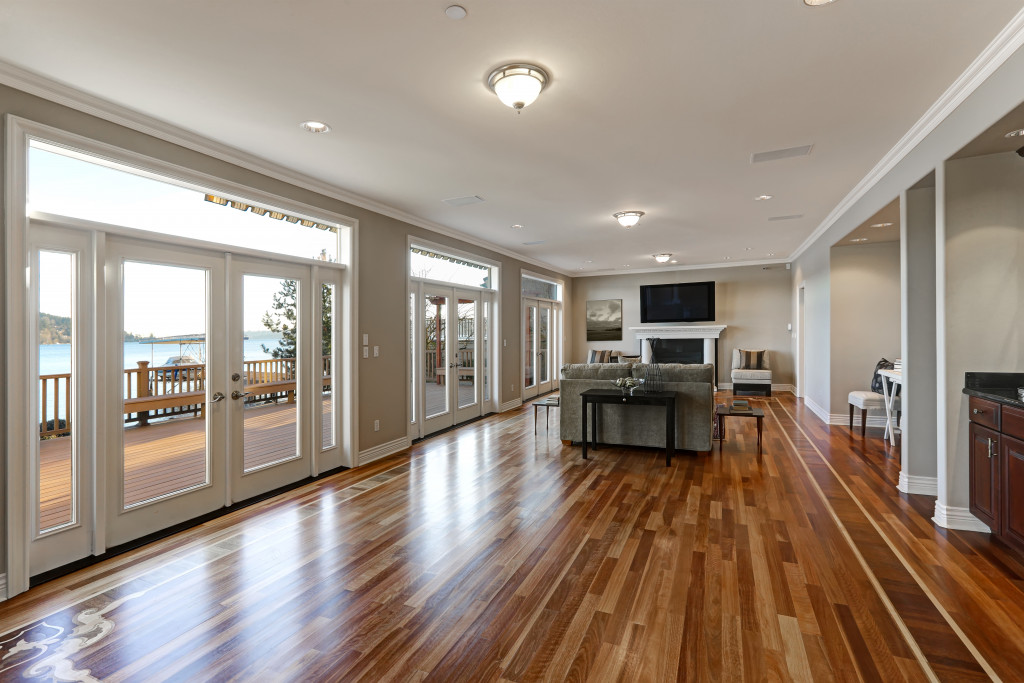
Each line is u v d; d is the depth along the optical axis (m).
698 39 2.15
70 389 2.64
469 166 3.75
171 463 3.15
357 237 4.54
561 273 10.16
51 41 2.11
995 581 2.39
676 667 1.80
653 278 10.21
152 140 2.90
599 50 2.23
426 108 2.79
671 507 3.43
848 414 6.04
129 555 2.74
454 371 6.45
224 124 2.97
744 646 1.92
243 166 3.45
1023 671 1.76
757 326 9.45
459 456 4.89
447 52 2.23
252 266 3.65
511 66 2.35
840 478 4.04
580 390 5.24
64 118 2.50
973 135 2.54
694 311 9.72
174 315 3.16
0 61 2.24
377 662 1.86
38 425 2.48
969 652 1.87
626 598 2.27
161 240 3.03
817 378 6.78
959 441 2.99
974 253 2.91
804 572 2.49
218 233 3.42
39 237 2.48
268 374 3.79
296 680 1.77
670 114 2.90
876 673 1.76
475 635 2.01
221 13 1.93
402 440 5.20
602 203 4.88
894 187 3.65
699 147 3.42
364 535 3.00
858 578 2.43
